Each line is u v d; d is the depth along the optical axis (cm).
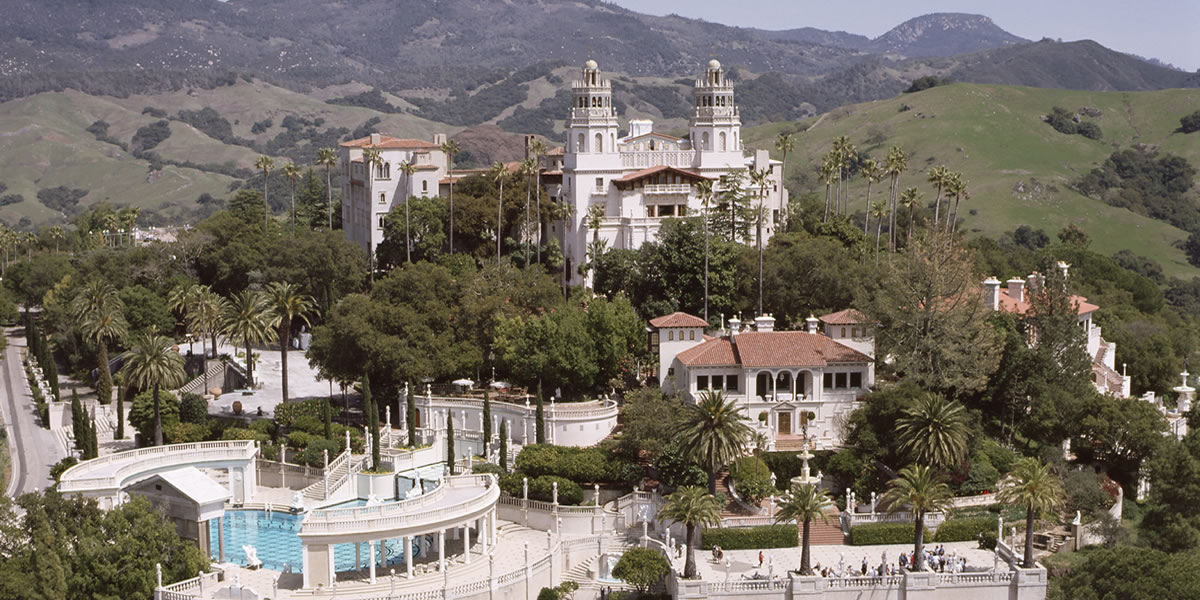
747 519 12169
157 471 12950
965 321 14062
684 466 12756
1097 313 18412
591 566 12225
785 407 14088
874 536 12025
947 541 12100
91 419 15000
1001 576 10844
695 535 12112
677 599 10762
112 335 17275
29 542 10375
